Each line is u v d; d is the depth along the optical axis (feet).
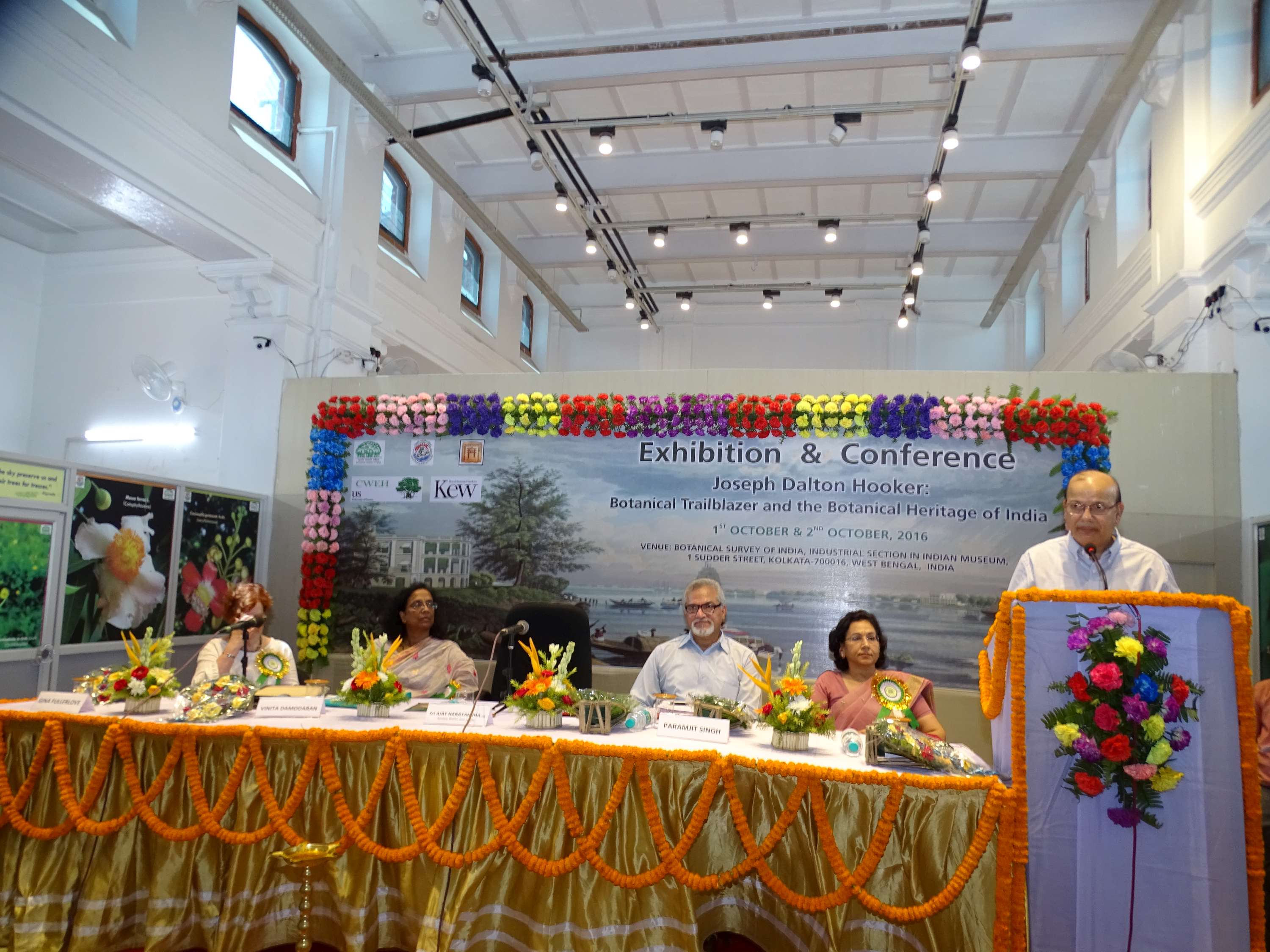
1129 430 18.72
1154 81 21.53
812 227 36.24
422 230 31.60
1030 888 7.81
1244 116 18.94
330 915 9.37
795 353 43.47
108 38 17.80
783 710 9.30
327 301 24.36
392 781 9.45
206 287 27.40
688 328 44.55
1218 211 19.02
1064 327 32.81
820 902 8.31
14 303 28.27
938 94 26.53
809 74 25.75
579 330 45.44
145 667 10.43
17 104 15.87
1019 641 7.98
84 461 27.76
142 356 24.23
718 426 19.70
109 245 28.55
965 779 8.19
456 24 21.25
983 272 41.04
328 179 25.25
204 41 20.63
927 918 8.04
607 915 8.71
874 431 19.11
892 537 19.17
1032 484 18.81
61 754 9.85
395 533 21.04
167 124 19.19
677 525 19.94
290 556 22.00
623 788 8.87
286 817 9.28
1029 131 28.32
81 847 9.79
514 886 8.96
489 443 20.90
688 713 10.55
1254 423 18.21
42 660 15.62
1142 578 10.04
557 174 28.25
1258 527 17.42
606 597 19.99
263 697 10.51
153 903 9.45
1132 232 25.99
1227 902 7.35
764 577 19.49
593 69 24.20
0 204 26.73
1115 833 7.63
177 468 26.73
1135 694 7.52
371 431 21.31
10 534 15.06
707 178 30.32
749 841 8.55
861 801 8.39
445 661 14.37
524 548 20.44
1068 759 7.77
